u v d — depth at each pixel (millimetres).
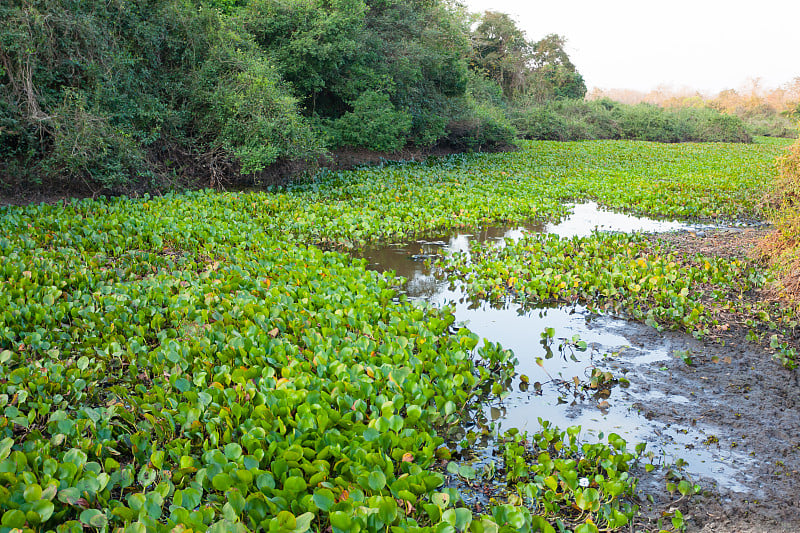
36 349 5199
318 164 17109
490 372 5398
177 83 14406
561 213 13258
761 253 8859
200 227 9594
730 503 3615
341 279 7129
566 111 46312
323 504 3221
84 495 3352
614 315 6895
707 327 6402
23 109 11570
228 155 14008
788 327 6418
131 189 12453
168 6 14469
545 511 3465
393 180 16734
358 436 3881
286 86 17547
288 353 5148
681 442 4281
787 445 4238
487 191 15594
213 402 4340
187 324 5742
